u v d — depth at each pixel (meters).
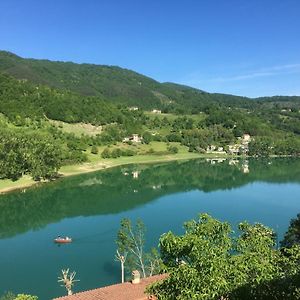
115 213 116.56
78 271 71.38
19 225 105.56
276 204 129.25
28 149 171.25
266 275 18.42
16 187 153.62
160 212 117.19
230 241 20.02
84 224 104.56
